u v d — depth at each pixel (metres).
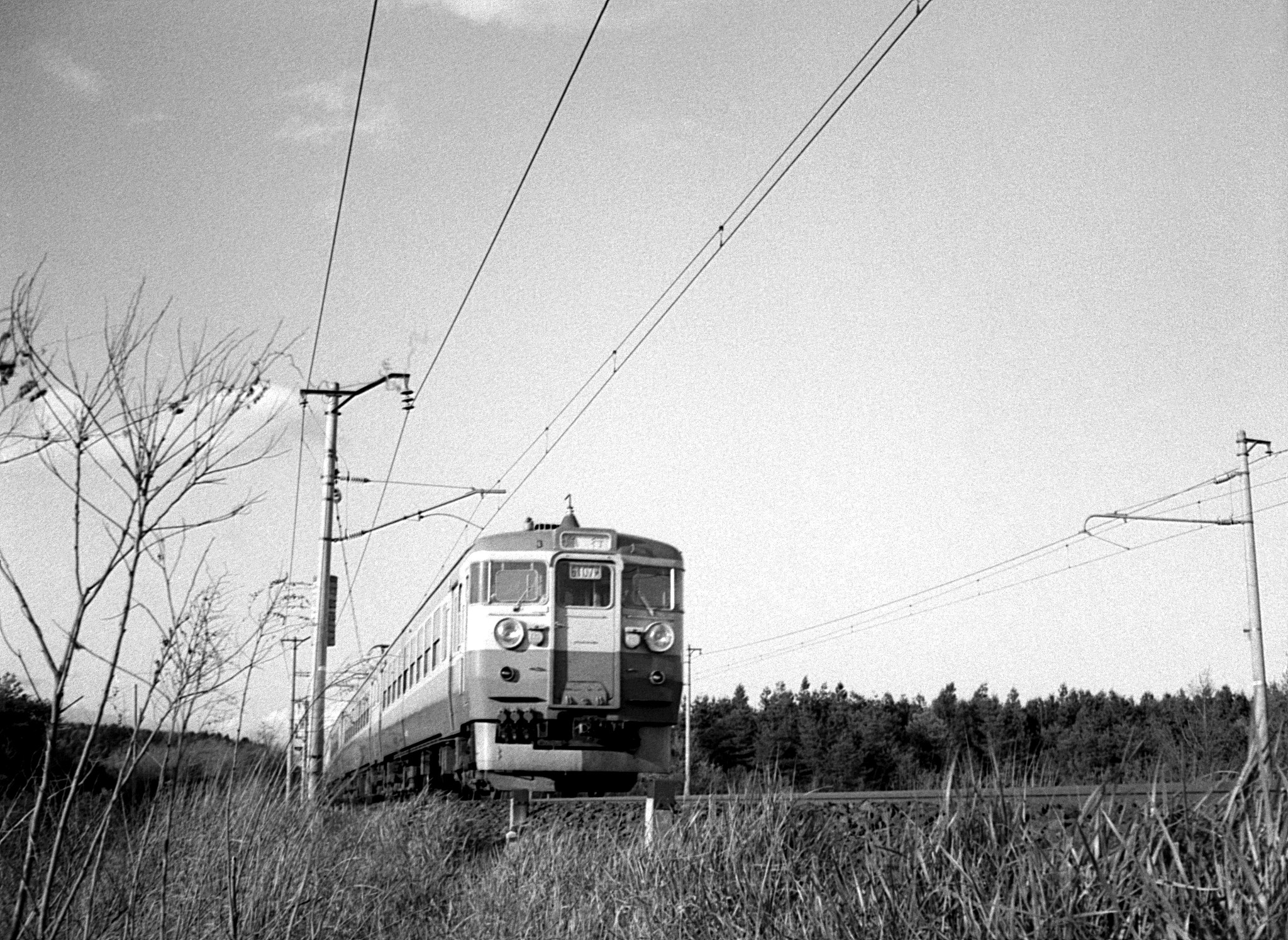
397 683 23.23
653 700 16.42
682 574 17.09
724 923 6.74
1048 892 4.50
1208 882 4.07
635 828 10.44
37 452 4.02
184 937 6.68
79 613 4.09
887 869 5.71
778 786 8.68
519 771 16.02
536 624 16.30
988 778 5.77
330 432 22.11
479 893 10.50
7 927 5.25
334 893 8.80
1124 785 5.03
